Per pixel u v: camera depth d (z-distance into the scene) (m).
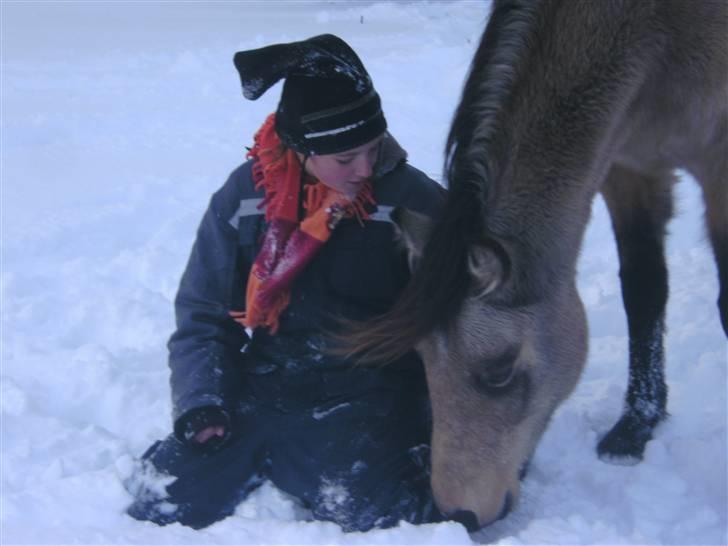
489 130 2.41
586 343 2.71
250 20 12.51
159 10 13.68
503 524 2.77
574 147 2.53
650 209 3.42
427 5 13.77
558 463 3.10
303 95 2.51
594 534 2.66
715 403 3.41
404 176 2.75
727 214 3.19
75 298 4.39
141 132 7.06
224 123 7.30
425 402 2.92
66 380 3.59
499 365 2.44
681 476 2.98
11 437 3.20
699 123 3.06
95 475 2.82
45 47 10.23
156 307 4.29
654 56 2.82
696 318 4.06
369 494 2.72
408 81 8.24
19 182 5.98
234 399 2.84
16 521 2.71
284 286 2.71
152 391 3.55
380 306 2.81
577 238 2.60
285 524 2.63
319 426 2.79
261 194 2.75
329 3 14.75
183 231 5.19
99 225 5.30
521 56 2.51
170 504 2.78
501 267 2.29
